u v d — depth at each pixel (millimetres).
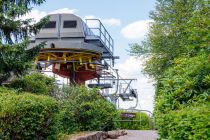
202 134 4035
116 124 16297
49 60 24891
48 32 24734
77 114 13352
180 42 18500
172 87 6289
